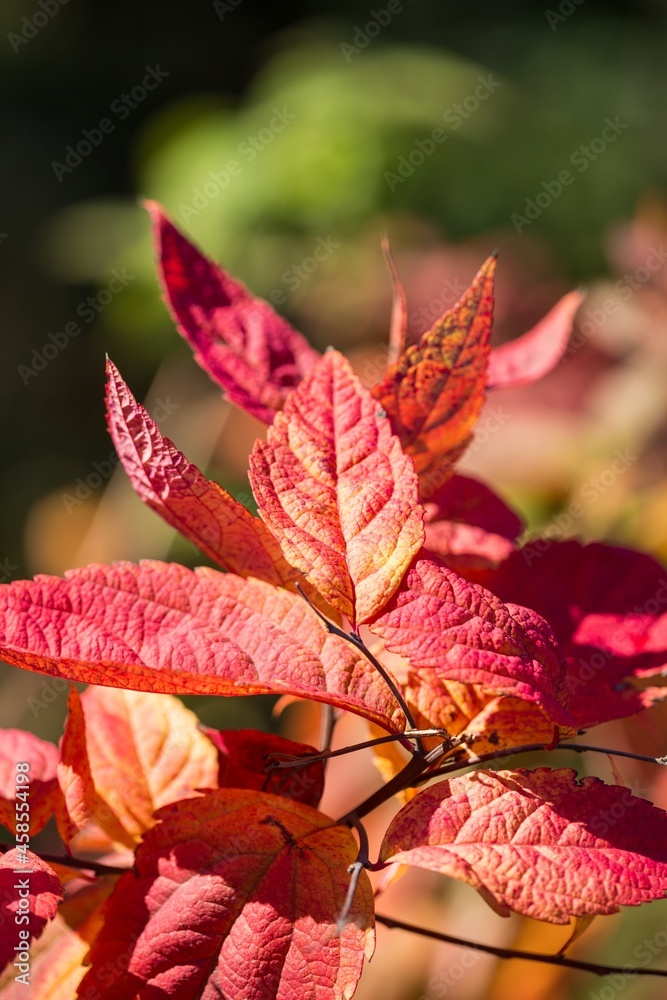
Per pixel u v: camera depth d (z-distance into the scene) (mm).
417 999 832
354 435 521
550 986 844
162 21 3732
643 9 3051
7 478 3236
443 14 3221
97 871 533
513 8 3199
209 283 593
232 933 497
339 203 2203
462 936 854
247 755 537
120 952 497
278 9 3697
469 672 488
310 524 507
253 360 586
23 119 3713
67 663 494
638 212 1387
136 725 565
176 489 520
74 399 3381
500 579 562
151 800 554
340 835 508
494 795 496
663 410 1200
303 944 494
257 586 520
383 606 498
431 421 550
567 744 514
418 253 2207
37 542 2416
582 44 2947
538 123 2465
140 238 2561
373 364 1218
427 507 595
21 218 3557
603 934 914
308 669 506
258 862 504
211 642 508
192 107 2445
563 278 2270
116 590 511
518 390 1318
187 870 504
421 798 497
